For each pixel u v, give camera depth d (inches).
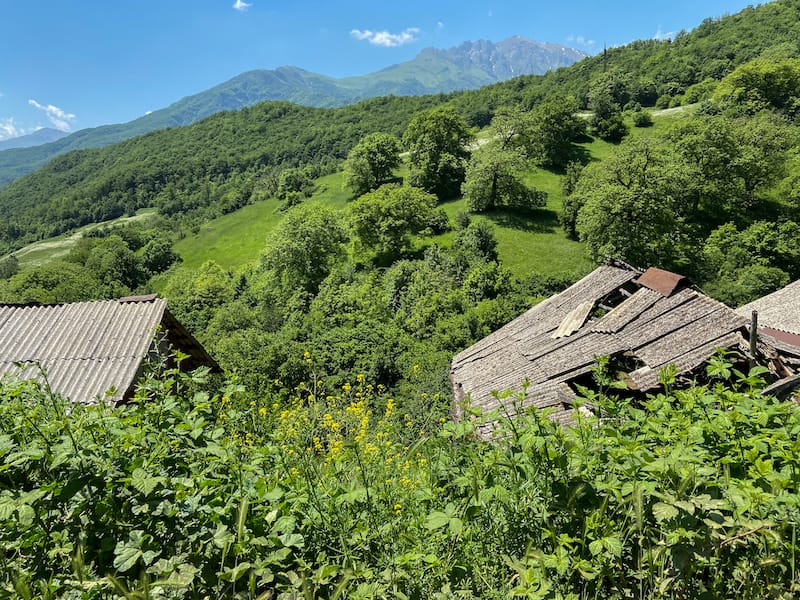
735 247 1530.5
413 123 2679.6
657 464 77.8
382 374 903.1
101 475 83.1
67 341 390.3
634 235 1459.2
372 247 2021.4
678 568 67.2
